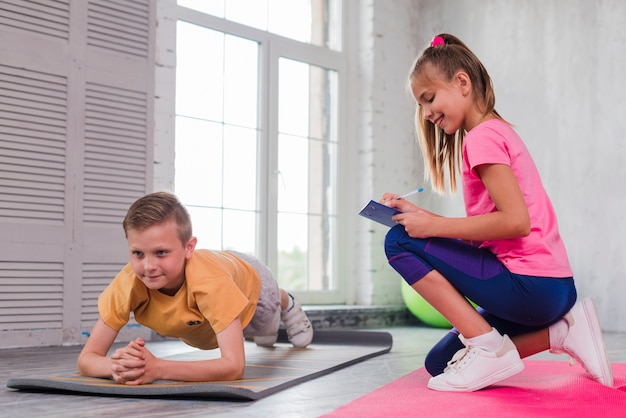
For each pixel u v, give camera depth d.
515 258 1.84
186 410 1.58
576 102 4.47
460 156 2.12
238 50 4.39
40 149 3.27
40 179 3.27
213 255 2.11
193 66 4.13
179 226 1.82
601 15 4.40
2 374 2.25
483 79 1.96
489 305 1.84
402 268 1.87
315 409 1.60
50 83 3.32
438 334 4.09
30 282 3.21
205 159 4.16
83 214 3.40
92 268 3.42
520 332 1.96
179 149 4.03
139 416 1.51
